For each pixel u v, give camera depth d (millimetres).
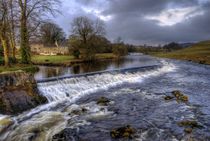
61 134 8172
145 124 9156
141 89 16953
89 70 25188
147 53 130875
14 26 24219
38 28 26641
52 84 14867
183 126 8836
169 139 7613
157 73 27984
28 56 26078
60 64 33438
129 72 24547
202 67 37781
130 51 128125
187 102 12789
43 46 66375
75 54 46438
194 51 92250
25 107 11109
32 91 12141
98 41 57750
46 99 12766
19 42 27594
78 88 16203
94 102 12852
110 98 13844
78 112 10797
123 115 10438
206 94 15125
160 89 16984
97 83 18453
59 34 83250
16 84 11414
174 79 22828
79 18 55812
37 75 19625
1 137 8203
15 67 21594
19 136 8141
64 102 12891
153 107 11797
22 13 24594
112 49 74750
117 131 8164
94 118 10008
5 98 10547
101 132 8328
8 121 9430
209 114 10500
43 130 8586
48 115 10406
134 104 12414
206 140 7531
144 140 7543
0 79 10641
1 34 21469
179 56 74000
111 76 20906
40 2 25656
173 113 10688
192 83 20125
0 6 21609
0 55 27016
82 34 55219
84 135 8070
